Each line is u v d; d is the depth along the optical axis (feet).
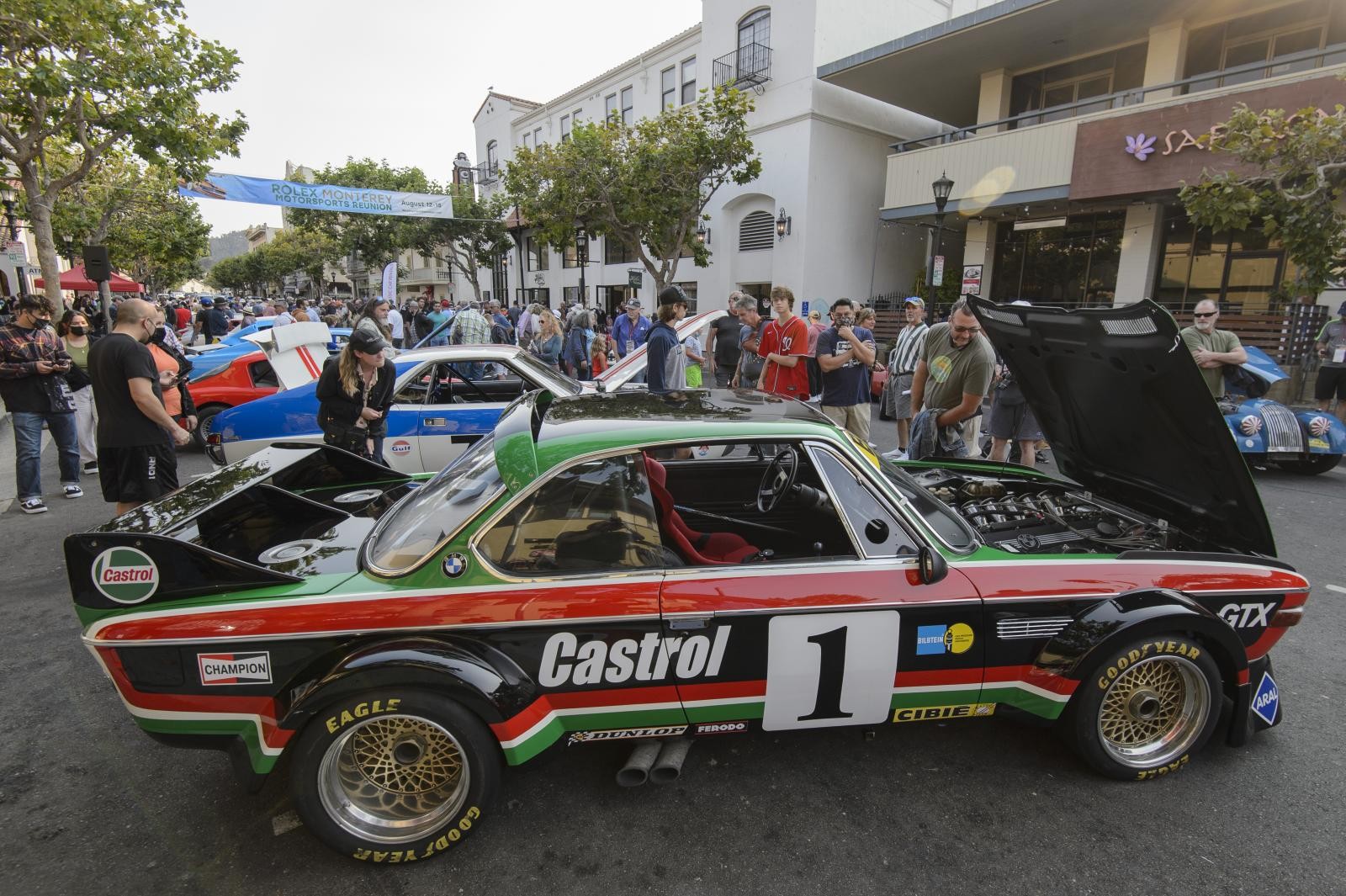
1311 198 26.09
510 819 8.20
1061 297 50.72
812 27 55.06
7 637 12.71
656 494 8.86
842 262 60.18
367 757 7.54
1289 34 40.06
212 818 8.31
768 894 7.09
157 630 7.18
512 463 7.71
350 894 7.16
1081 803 8.43
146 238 73.46
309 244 147.33
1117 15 42.39
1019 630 8.21
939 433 16.40
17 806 8.44
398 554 7.74
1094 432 10.72
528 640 7.44
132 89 31.94
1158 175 37.96
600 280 87.76
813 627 7.77
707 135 53.93
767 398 10.13
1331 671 11.44
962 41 46.91
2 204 49.67
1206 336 23.38
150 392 14.25
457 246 108.99
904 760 9.27
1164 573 8.56
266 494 9.99
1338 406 28.73
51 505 20.65
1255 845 7.73
